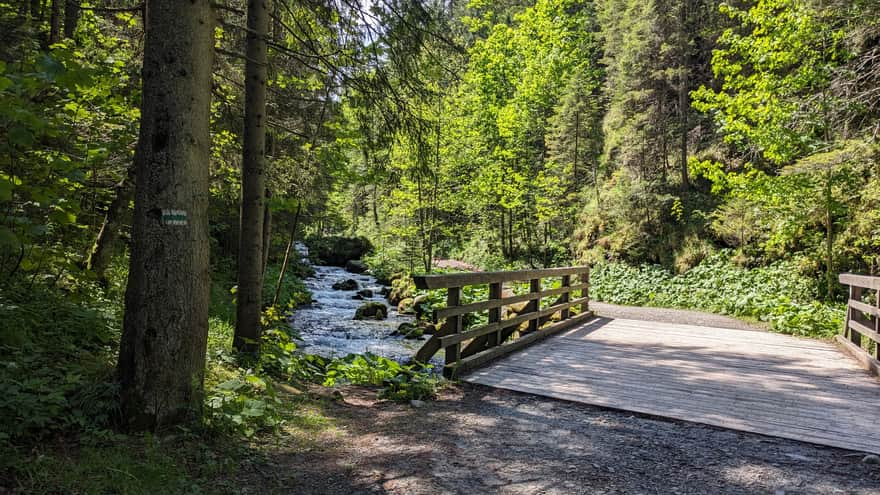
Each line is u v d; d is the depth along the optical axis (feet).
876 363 20.52
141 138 11.21
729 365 22.35
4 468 8.48
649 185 63.57
